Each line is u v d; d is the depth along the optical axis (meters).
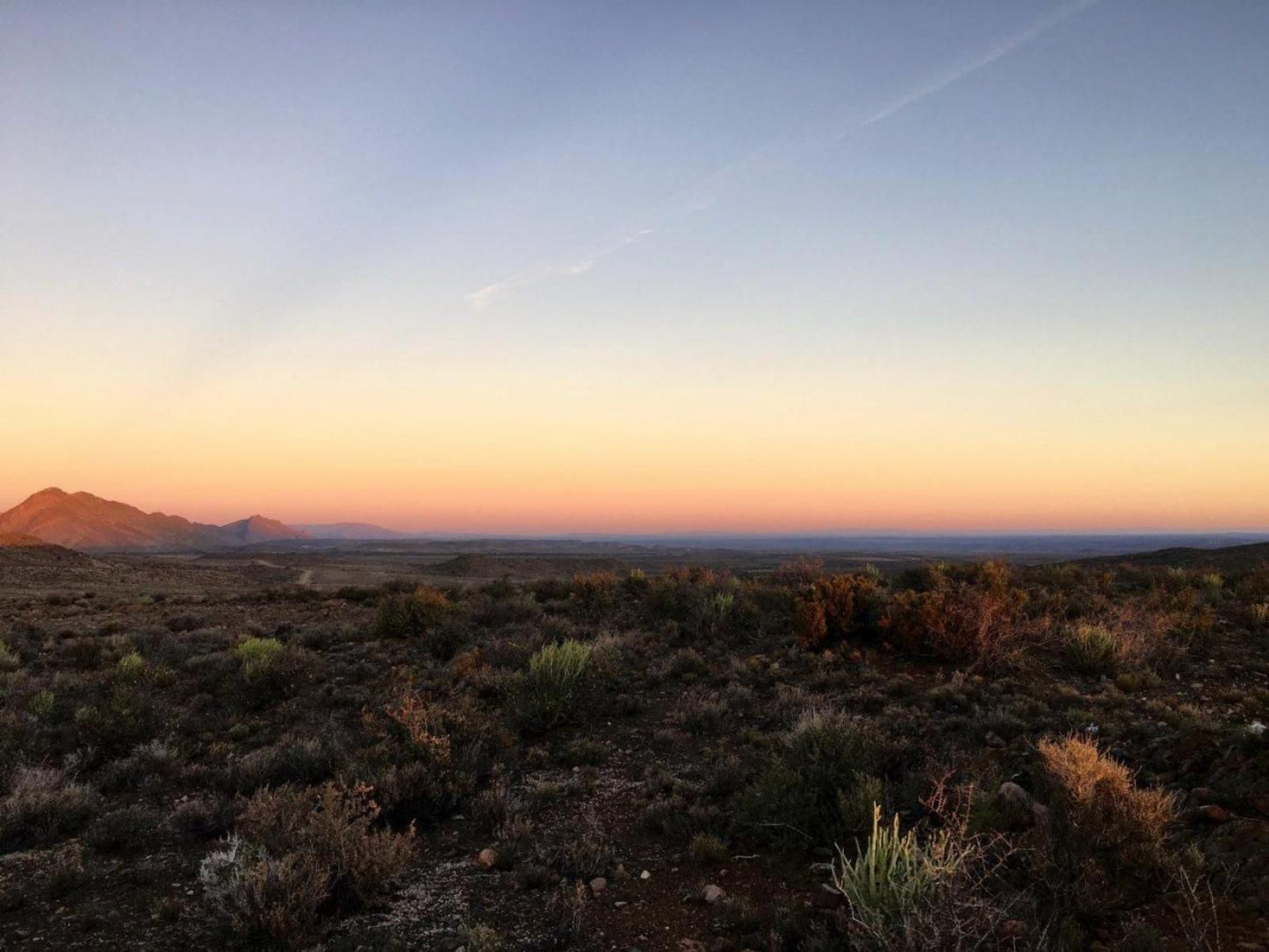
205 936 5.97
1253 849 5.56
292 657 15.07
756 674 13.36
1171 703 9.98
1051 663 12.46
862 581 16.95
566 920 5.82
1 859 7.75
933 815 6.74
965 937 4.61
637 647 15.80
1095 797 6.00
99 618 26.66
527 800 8.60
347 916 6.23
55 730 12.23
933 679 12.20
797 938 5.45
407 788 8.45
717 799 8.35
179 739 12.05
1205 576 20.45
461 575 85.88
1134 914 5.02
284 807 7.58
